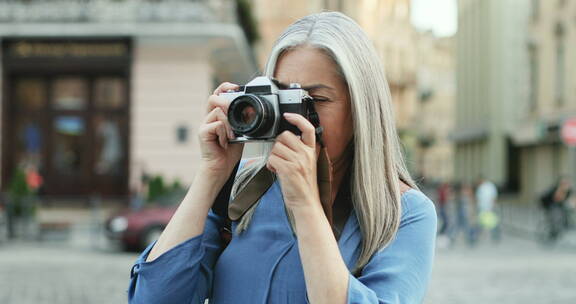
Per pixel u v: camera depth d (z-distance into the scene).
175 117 19.17
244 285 1.53
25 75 19.16
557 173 27.19
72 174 19.22
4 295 8.02
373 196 1.49
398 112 54.41
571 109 25.30
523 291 8.83
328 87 1.48
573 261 12.79
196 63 19.16
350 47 1.49
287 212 1.55
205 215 1.57
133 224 13.12
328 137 1.50
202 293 1.59
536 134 28.23
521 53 32.84
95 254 13.20
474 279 9.95
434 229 1.55
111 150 19.27
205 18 18.77
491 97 36.12
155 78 19.17
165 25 18.72
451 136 46.59
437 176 63.84
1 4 18.86
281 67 1.53
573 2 25.45
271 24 35.19
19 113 19.20
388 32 51.78
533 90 30.83
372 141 1.49
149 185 15.98
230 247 1.58
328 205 1.48
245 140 1.46
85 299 7.80
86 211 18.23
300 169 1.39
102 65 18.98
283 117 1.42
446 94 64.94
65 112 19.27
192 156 19.12
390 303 1.40
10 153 19.09
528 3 31.25
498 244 17.27
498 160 35.41
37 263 11.41
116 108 19.27
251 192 1.59
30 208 15.55
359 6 46.16
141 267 1.53
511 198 33.88
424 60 59.72
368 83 1.50
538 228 19.00
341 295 1.35
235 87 1.58
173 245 1.54
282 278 1.50
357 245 1.51
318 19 1.54
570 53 25.73
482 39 38.66
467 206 17.27
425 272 1.49
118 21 18.83
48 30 18.69
